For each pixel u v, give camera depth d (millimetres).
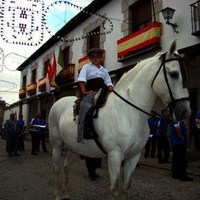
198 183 6492
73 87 17156
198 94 11000
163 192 5594
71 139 4230
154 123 10469
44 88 21875
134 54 11734
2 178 6789
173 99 3186
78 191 5512
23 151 14172
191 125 10492
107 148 3559
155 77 3398
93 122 3740
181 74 3209
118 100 3645
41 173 7531
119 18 13297
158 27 10789
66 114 4477
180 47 9891
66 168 4840
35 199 4879
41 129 13656
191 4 9227
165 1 10703
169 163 9406
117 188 3443
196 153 9703
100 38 14594
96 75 4117
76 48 17172
